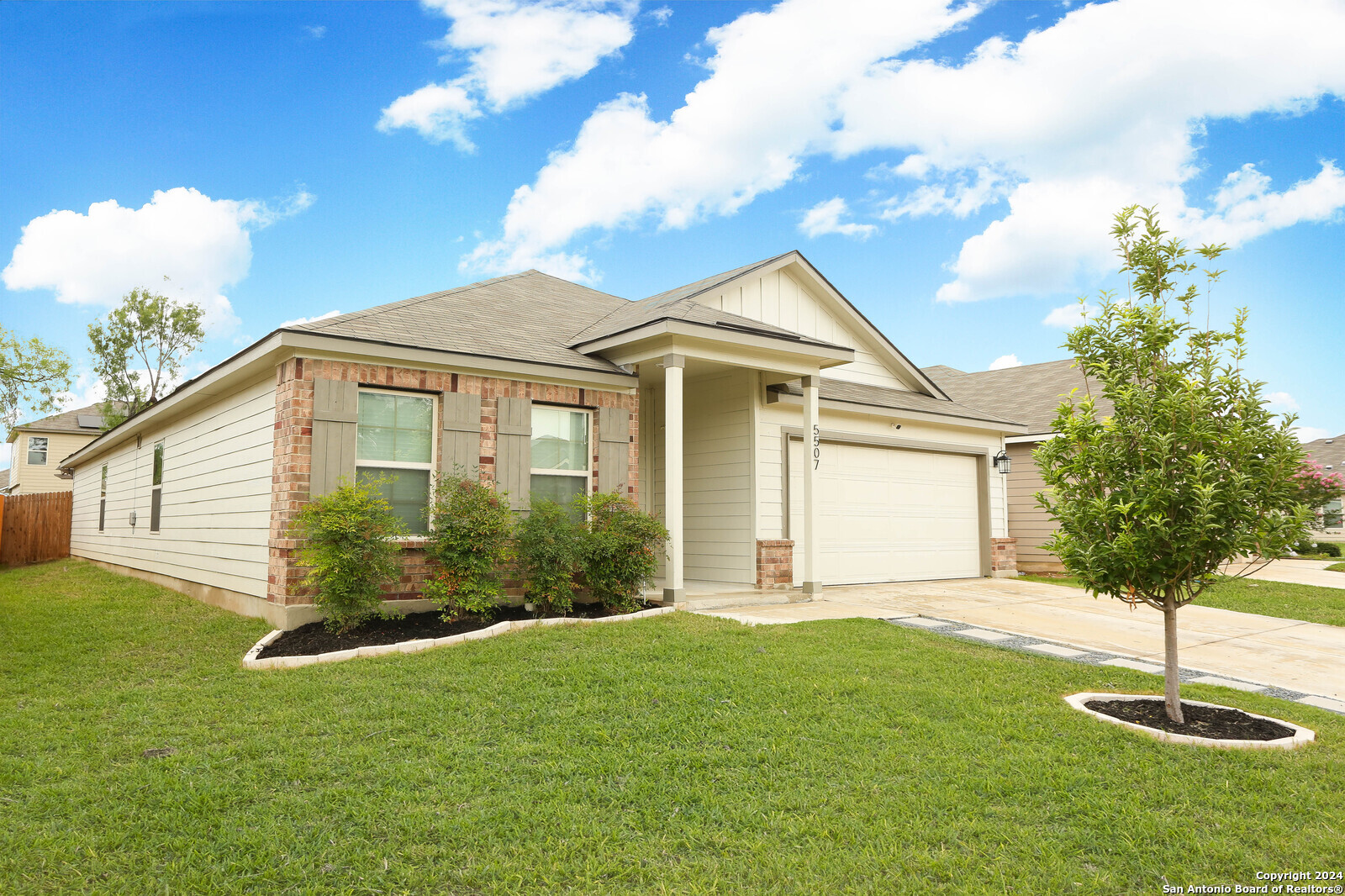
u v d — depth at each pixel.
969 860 3.49
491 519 8.39
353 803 3.96
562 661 6.57
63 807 3.89
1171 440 5.28
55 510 22.39
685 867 3.41
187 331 31.89
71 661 7.27
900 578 14.38
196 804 3.89
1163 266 5.79
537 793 4.11
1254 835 3.78
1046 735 5.07
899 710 5.46
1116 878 3.37
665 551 9.93
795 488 12.69
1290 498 5.20
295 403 8.12
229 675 6.55
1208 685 6.65
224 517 10.22
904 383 16.03
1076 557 5.60
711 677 6.15
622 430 10.42
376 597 7.85
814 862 3.46
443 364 8.93
